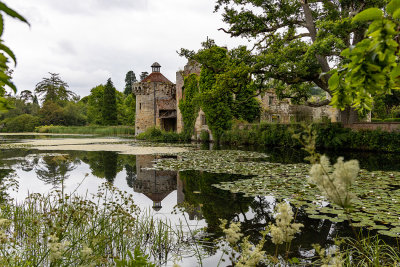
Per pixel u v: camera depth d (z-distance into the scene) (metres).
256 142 21.92
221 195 6.54
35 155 14.71
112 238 3.77
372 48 1.23
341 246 3.64
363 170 8.87
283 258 3.32
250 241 3.89
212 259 3.36
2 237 2.66
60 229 2.80
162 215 5.12
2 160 12.92
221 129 25.09
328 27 13.22
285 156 13.82
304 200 5.80
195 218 4.92
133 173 9.78
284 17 17.11
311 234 4.10
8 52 0.70
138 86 38.09
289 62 14.60
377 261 2.74
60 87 79.06
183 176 9.16
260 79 17.05
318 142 16.67
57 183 7.83
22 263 2.62
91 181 8.26
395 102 27.16
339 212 4.88
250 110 27.39
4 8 0.57
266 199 6.11
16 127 62.06
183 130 31.03
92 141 28.09
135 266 1.73
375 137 14.92
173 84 38.66
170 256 3.45
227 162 11.59
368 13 1.18
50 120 64.75
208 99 18.08
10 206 5.02
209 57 16.84
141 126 38.25
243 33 17.59
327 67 14.99
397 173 8.29
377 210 4.91
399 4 1.14
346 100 1.83
